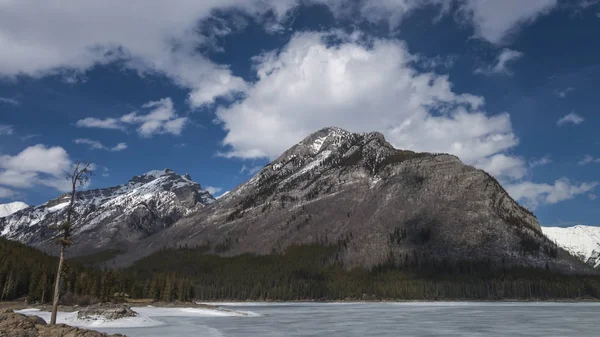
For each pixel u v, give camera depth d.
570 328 93.75
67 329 52.12
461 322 109.56
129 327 92.25
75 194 61.88
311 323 105.38
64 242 59.06
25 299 164.50
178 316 131.50
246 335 78.31
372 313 150.88
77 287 175.12
